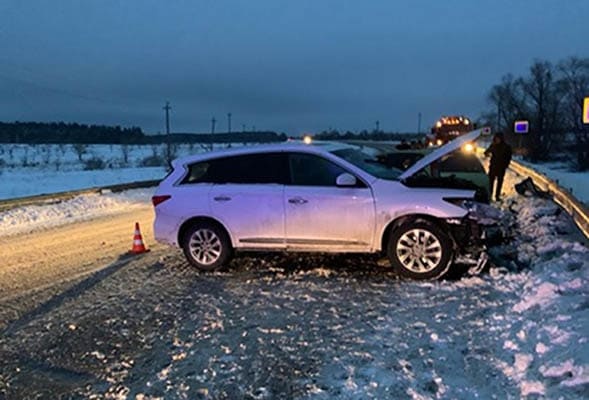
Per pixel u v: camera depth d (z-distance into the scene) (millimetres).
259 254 7652
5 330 5062
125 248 8812
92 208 14742
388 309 5191
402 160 10766
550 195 11133
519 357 3840
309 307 5363
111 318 5273
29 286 6598
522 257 6535
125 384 3887
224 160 7082
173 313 5355
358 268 6766
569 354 3621
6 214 13047
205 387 3781
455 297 5414
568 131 55250
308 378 3846
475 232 6051
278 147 6926
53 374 4102
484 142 38812
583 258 5957
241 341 4570
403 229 6191
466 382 3641
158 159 49438
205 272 6914
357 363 4035
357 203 6379
